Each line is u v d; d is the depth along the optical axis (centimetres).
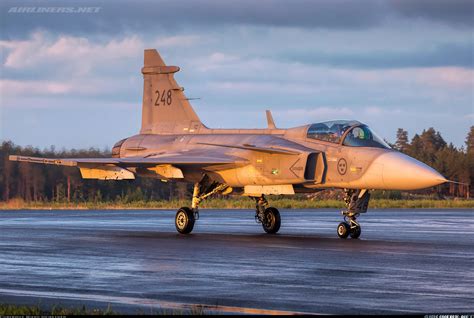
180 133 10281
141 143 10394
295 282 4947
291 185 8581
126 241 7694
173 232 9000
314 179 8369
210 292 4606
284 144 8644
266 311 4044
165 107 10538
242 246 7138
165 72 10556
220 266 5703
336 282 4938
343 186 8194
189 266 5709
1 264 5853
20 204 17550
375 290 4634
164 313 3934
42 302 4325
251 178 8738
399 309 4075
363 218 11944
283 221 11050
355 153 8094
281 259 6106
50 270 5525
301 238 8062
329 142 8394
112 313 3859
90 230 9269
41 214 13450
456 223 10619
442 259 6069
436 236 8281
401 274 5256
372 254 6431
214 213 13650
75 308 4097
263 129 9331
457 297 4403
